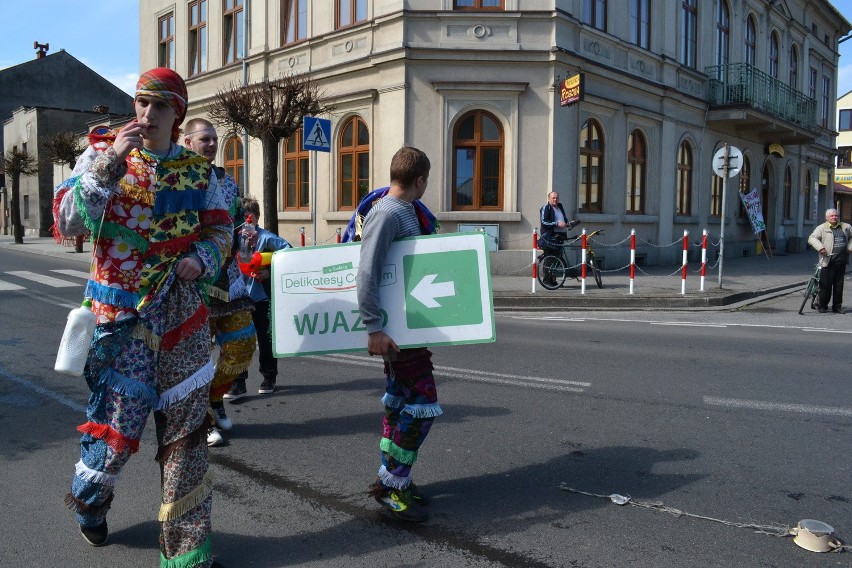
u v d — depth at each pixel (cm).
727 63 2234
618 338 851
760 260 2288
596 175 1697
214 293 423
